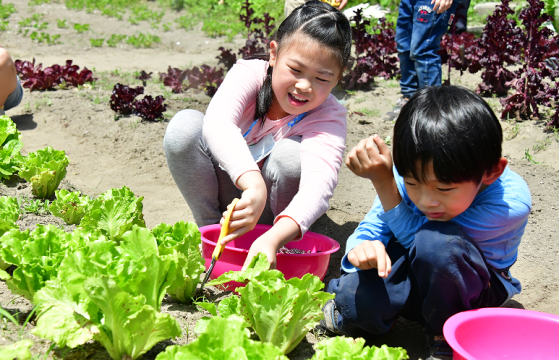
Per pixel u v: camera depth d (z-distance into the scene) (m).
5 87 4.92
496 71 5.39
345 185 4.10
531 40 5.07
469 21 8.49
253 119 2.76
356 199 3.86
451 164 1.71
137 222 2.60
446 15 4.91
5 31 9.74
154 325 1.62
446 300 1.91
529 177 3.95
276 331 1.76
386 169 1.97
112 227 2.45
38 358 1.67
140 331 1.62
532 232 3.26
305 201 2.23
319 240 2.66
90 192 3.77
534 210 3.52
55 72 6.11
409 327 2.33
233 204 2.10
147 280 1.70
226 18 11.27
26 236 1.99
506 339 1.87
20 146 3.58
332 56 2.31
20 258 1.91
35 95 5.86
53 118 5.29
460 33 6.78
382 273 1.81
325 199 2.31
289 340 1.79
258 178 2.20
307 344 2.04
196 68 6.20
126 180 4.10
